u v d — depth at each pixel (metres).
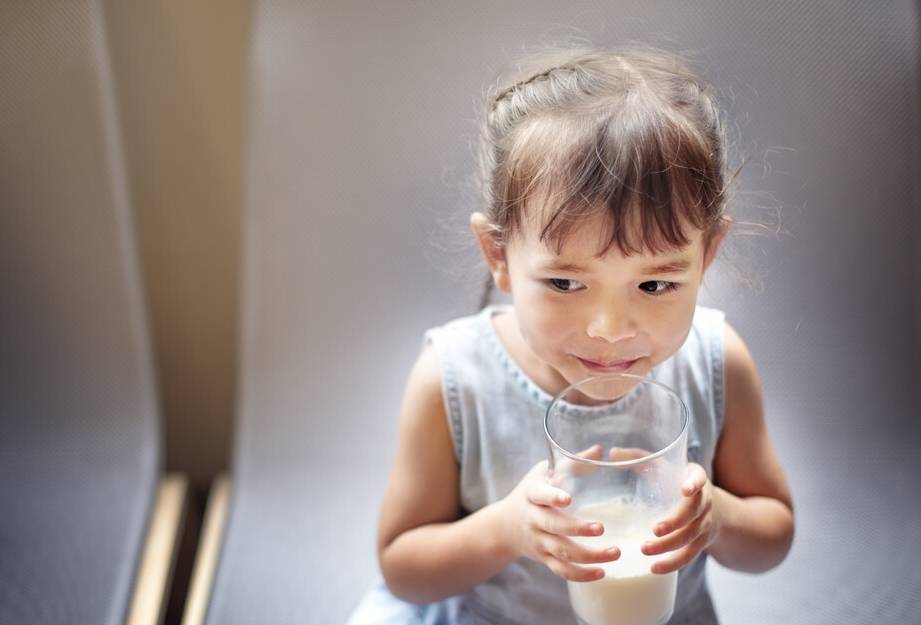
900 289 1.12
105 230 1.22
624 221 0.70
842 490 1.07
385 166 1.18
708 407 0.90
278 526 1.10
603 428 0.79
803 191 1.12
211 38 1.30
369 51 1.17
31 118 1.19
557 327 0.76
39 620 1.02
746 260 1.04
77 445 1.23
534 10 1.15
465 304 1.11
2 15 1.17
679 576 0.90
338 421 1.18
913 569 0.99
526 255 0.75
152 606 1.11
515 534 0.80
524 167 0.74
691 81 0.81
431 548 0.87
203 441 1.55
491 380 0.90
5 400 1.25
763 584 0.99
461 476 0.92
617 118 0.73
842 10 1.11
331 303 1.19
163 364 1.49
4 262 1.23
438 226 1.17
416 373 0.92
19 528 1.14
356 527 1.09
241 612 0.99
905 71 1.11
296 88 1.19
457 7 1.16
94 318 1.24
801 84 1.11
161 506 1.30
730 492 0.93
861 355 1.12
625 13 1.13
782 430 1.12
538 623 0.92
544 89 0.79
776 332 1.12
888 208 1.12
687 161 0.72
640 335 0.75
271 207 1.20
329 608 0.99
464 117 1.16
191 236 1.41
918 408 1.12
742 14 1.12
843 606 0.96
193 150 1.36
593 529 0.69
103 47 1.19
